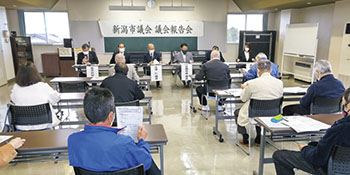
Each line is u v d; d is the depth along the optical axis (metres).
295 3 6.84
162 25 8.84
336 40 6.40
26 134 1.85
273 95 2.78
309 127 1.95
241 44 9.06
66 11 8.61
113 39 8.76
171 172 2.60
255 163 2.79
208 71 4.14
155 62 6.30
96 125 1.19
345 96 1.55
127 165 1.18
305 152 1.73
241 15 9.34
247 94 2.82
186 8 7.95
